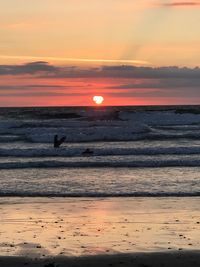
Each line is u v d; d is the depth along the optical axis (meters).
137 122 50.22
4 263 7.84
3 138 36.91
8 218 11.54
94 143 35.62
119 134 39.19
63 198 14.40
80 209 12.67
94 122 48.44
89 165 22.61
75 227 10.58
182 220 11.27
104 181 17.67
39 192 15.33
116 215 11.88
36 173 20.08
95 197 14.55
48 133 39.12
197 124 56.19
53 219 11.42
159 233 9.95
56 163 22.72
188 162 22.81
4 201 13.89
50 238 9.55
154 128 48.53
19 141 36.72
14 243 9.16
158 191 15.50
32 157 26.88
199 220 11.26
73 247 8.83
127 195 14.84
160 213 12.10
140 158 25.38
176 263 7.85
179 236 9.68
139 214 11.98
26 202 13.74
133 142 36.34
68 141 37.28
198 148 28.08
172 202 13.65
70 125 47.84
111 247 8.81
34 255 8.30
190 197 14.48
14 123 48.03
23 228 10.48
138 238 9.51
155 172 20.20
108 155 27.28
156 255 8.27
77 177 18.78
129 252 8.46
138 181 17.67
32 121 51.03
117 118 57.66
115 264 7.82
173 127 50.00
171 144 34.53
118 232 10.06
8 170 21.19
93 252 8.48
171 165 22.56
